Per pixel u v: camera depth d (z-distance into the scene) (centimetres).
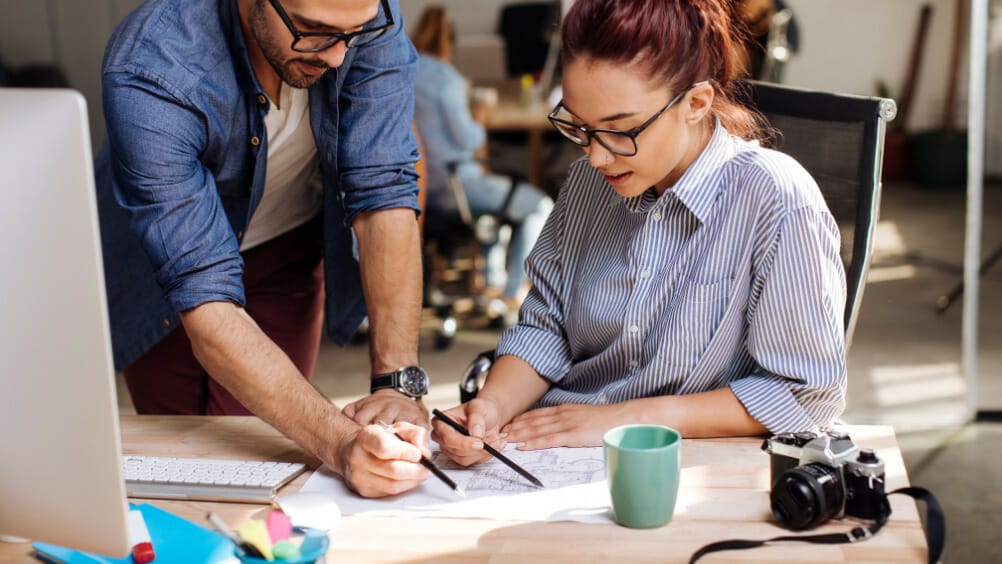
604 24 129
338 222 186
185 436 148
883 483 112
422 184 294
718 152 145
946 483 296
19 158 94
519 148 639
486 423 143
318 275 209
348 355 436
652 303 149
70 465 100
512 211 439
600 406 143
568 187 164
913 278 505
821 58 768
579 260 162
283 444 144
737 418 139
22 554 113
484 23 592
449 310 448
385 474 123
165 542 110
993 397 354
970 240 336
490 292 487
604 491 123
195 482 128
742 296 146
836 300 141
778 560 104
